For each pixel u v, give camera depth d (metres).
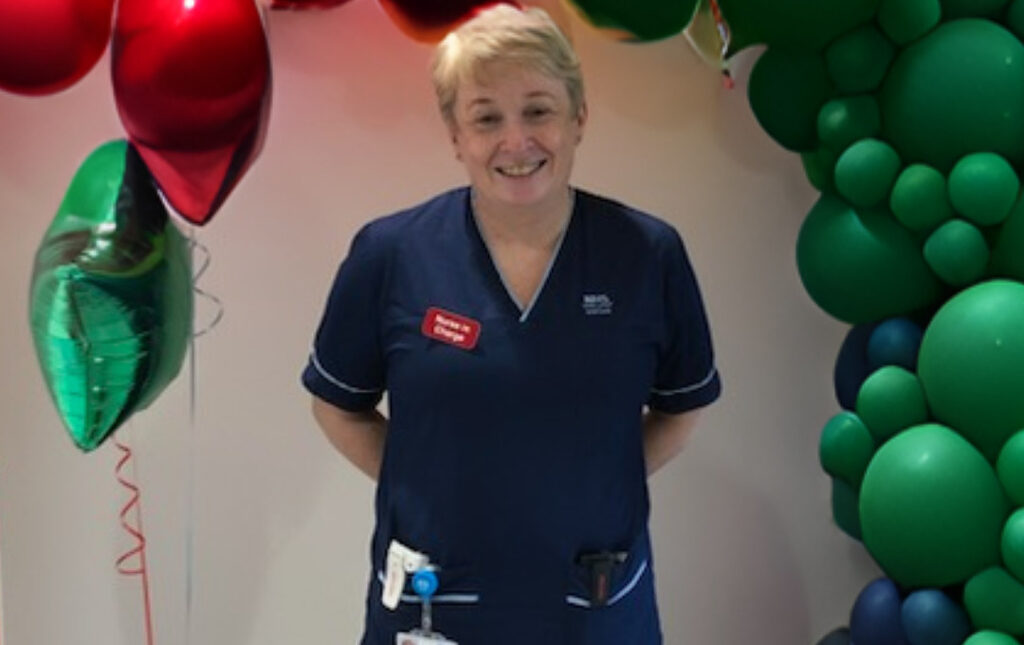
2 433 2.17
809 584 2.28
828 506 2.26
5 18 1.72
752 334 2.21
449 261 1.63
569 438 1.61
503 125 1.54
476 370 1.60
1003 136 1.78
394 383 1.64
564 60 1.54
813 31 1.85
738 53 2.09
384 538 1.71
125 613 2.22
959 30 1.80
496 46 1.51
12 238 2.12
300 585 2.23
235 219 2.12
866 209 1.89
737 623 2.27
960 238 1.79
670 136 2.14
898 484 1.79
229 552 2.22
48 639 2.22
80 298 1.69
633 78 2.12
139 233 1.73
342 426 1.79
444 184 2.13
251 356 2.17
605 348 1.62
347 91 2.10
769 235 2.18
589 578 1.64
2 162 2.10
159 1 1.68
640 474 1.71
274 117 2.10
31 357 2.15
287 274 2.15
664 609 2.27
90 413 1.75
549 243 1.63
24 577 2.21
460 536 1.63
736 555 2.26
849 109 1.86
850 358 2.02
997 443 1.78
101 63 2.08
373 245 1.65
